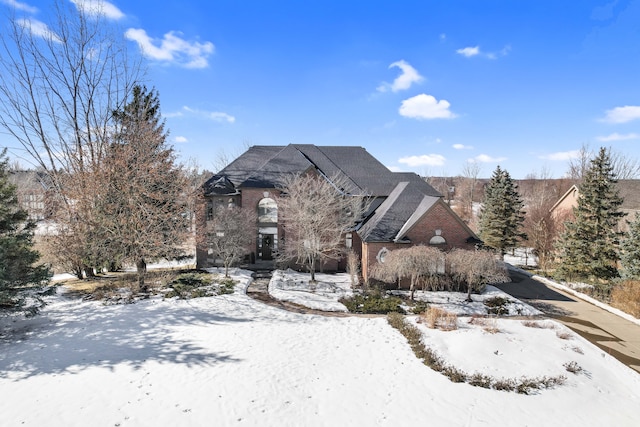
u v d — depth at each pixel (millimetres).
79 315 20391
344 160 39844
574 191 43750
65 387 12578
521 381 14234
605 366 16250
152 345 16438
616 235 31328
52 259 27906
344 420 11516
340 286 28203
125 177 25141
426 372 14844
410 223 28141
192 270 32938
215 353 15750
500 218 45562
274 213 36000
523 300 26984
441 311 20984
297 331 18844
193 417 11172
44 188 32000
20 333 17656
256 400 12250
